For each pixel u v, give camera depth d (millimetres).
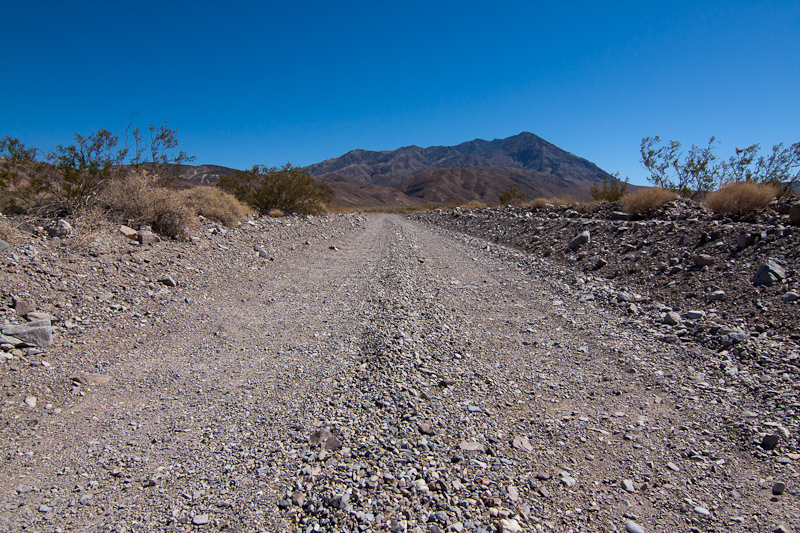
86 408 3838
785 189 11250
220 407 3943
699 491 2912
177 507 2637
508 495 2867
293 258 11969
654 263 8711
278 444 3318
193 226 11188
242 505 2658
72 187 9539
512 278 9867
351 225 23969
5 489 2750
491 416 3941
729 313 5969
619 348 5438
